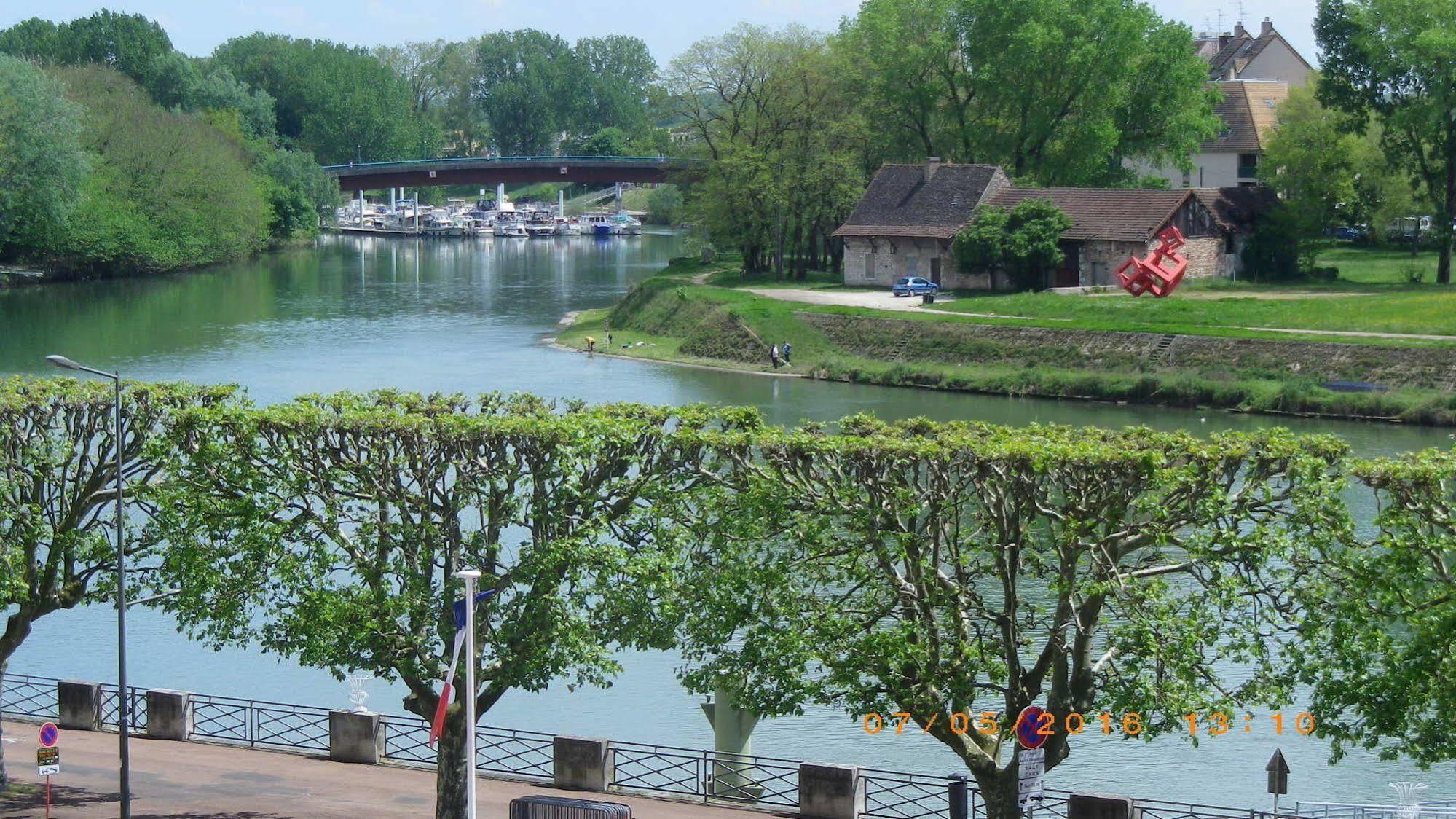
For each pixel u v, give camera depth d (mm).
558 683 59281
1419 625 39156
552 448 44469
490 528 44750
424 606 44438
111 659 61719
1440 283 142000
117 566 45062
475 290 188875
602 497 45000
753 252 172125
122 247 192625
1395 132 141625
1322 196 149375
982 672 50125
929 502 42812
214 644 53781
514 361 131125
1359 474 40188
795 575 44625
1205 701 40688
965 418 106250
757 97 170000
